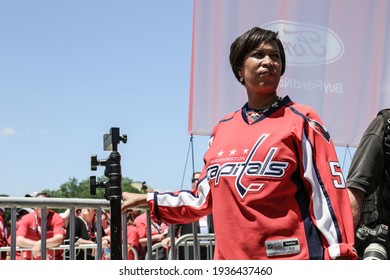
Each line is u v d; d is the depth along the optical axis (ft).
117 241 12.30
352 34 19.69
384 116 10.24
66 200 13.00
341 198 9.08
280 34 19.06
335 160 9.29
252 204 9.14
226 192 9.42
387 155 10.08
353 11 19.71
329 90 19.30
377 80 19.70
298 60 19.16
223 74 18.58
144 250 19.98
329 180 9.07
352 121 19.39
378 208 10.17
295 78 19.07
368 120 19.54
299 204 9.11
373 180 9.96
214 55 18.60
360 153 10.16
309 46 19.29
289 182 9.12
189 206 10.99
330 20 19.49
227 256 9.33
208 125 18.44
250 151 9.34
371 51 19.76
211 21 18.66
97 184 13.01
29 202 12.64
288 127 9.30
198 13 18.63
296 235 8.99
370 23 19.84
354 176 10.00
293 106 9.64
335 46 19.49
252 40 10.02
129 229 19.79
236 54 10.23
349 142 19.36
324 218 8.89
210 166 9.84
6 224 24.53
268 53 9.98
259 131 9.48
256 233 9.08
